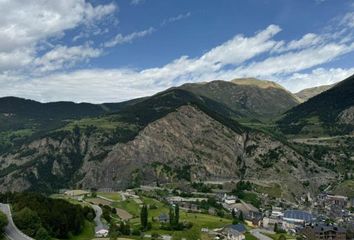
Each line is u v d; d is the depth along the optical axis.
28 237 189.62
